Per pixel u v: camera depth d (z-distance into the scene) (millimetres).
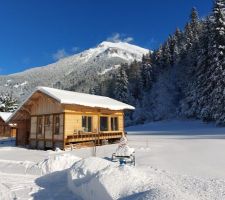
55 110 25328
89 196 8656
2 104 65375
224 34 46750
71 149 23469
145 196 6941
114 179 8203
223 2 49125
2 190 10055
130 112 80812
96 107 26547
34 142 27016
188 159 15305
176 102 75562
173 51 88750
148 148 20516
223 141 23172
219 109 44656
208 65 50250
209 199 8148
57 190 10148
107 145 25719
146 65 86750
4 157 18828
